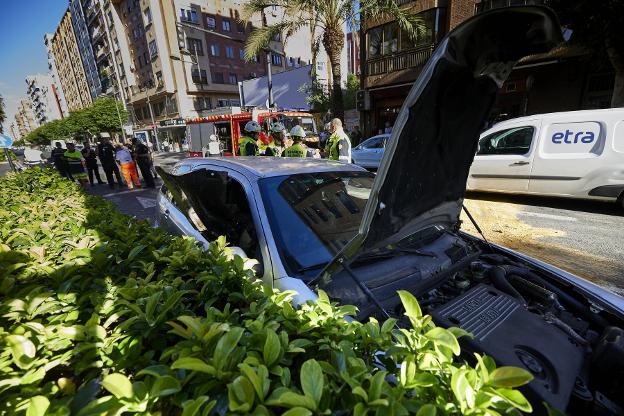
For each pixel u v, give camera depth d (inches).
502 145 247.0
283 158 119.9
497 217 214.7
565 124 216.8
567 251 155.7
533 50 59.5
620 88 312.3
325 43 442.9
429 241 86.7
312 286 63.8
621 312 62.8
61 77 3164.4
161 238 78.3
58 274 55.7
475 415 28.5
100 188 407.2
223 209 97.1
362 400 29.8
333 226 83.7
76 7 1989.4
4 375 34.6
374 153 406.9
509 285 70.4
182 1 1272.1
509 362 48.5
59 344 38.6
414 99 49.7
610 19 279.9
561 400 43.3
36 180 184.2
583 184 212.5
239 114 485.4
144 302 45.1
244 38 1459.2
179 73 1315.2
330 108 586.2
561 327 58.9
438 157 64.8
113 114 1617.9
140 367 37.1
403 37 522.9
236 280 55.9
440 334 35.4
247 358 31.3
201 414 28.3
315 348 39.8
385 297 64.5
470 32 50.9
